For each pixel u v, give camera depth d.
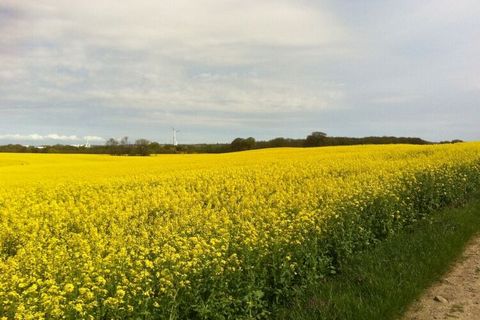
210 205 14.41
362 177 16.53
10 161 51.41
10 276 7.74
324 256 9.20
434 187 15.02
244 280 7.52
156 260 7.58
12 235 12.05
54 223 13.27
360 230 10.62
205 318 6.58
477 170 18.44
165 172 28.08
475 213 13.05
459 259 9.35
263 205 13.55
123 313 6.16
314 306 7.13
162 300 6.52
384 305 6.93
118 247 9.39
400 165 20.27
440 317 6.74
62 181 24.48
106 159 56.38
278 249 8.28
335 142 81.25
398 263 8.71
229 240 8.86
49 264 8.24
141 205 14.91
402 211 12.66
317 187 15.47
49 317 6.04
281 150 52.09
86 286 6.86
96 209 14.68
